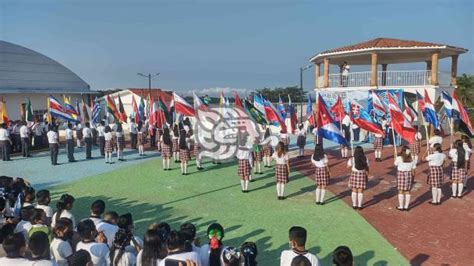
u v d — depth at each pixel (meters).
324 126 12.11
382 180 14.45
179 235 4.89
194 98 18.22
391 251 8.18
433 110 15.42
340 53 25.69
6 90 29.14
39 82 32.22
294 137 27.08
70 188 13.67
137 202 11.87
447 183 13.87
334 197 12.30
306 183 14.14
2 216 7.20
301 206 11.35
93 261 5.32
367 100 23.84
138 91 38.19
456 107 14.11
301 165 17.48
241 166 12.82
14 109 30.05
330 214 10.62
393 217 10.34
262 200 11.98
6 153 19.14
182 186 13.79
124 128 30.12
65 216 6.91
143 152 21.03
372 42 26.39
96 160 19.30
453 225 9.69
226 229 9.51
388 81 25.50
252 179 14.80
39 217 6.18
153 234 5.25
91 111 25.91
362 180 10.88
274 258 7.88
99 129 20.77
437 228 9.49
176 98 18.12
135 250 5.70
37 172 16.50
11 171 16.72
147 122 24.39
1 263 4.57
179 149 16.58
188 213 10.77
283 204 11.55
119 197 12.46
